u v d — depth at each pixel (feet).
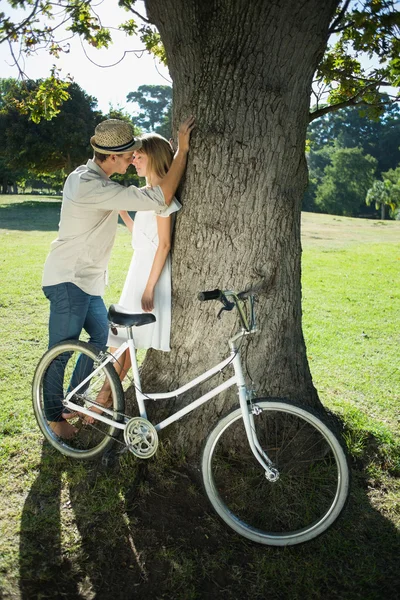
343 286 30.91
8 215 78.33
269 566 8.17
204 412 10.27
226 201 9.47
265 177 9.36
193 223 9.77
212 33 9.09
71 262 10.35
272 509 9.40
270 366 10.35
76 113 126.82
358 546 8.63
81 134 122.52
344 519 9.18
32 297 24.08
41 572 7.83
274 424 10.50
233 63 8.95
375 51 12.51
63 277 10.38
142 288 10.37
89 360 10.97
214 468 10.07
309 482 9.91
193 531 8.81
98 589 7.64
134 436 9.32
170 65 9.93
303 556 8.45
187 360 10.27
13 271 30.50
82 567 7.99
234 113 9.09
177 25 9.43
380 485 10.12
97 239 10.46
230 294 8.16
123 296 10.66
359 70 14.99
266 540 8.59
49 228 61.62
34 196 141.08
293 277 10.30
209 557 8.31
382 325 22.26
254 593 7.73
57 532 8.63
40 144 121.80
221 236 9.64
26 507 9.18
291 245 10.10
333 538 8.75
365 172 224.74
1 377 14.60
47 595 7.47
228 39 8.93
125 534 8.64
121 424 9.65
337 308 25.16
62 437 11.10
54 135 121.60
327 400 13.61
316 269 37.24
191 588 7.74
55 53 15.07
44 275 10.55
